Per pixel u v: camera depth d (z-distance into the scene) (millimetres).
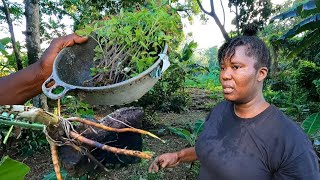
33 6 5309
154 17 1771
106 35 1763
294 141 1244
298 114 8570
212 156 1434
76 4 8438
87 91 1395
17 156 5465
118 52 1805
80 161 1327
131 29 1845
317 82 8930
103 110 7922
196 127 5062
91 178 1456
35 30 5336
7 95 1565
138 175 4316
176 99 9891
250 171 1313
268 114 1330
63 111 3439
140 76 1452
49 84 1427
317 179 1232
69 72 1670
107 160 1467
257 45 1259
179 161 1929
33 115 1182
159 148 6043
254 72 1256
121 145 1503
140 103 7613
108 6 7582
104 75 1718
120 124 1494
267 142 1289
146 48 1713
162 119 8742
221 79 1306
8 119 1201
